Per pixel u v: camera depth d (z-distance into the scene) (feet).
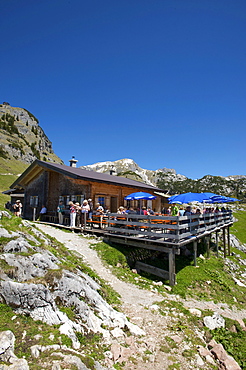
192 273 42.80
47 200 71.51
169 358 17.62
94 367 13.64
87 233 52.19
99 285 27.30
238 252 86.74
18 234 24.91
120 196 71.67
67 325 16.46
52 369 12.32
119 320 20.48
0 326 14.82
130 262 41.75
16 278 18.48
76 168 79.25
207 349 20.20
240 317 29.50
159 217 40.06
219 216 72.43
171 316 24.89
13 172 313.53
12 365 11.83
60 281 19.15
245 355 20.80
